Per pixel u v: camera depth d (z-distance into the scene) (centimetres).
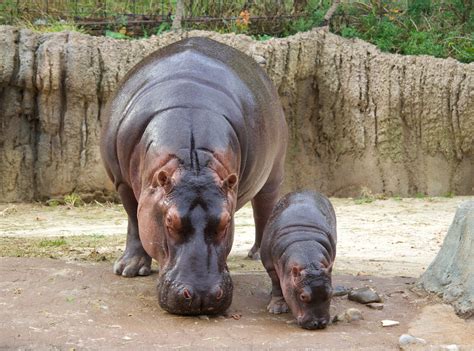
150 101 909
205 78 931
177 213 788
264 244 898
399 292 973
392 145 2311
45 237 1467
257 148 957
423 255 1362
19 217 1964
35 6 2464
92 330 788
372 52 2330
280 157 1123
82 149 2194
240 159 909
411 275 1113
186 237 798
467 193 2333
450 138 2317
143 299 905
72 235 1562
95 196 2202
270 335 791
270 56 2259
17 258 1104
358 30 2530
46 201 2178
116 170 976
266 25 2508
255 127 954
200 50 987
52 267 1047
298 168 2344
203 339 768
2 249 1225
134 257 1024
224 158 847
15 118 2177
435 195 2319
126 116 930
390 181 2311
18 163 2181
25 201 2189
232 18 2419
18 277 984
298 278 819
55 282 966
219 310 812
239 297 948
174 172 817
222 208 798
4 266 1043
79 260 1123
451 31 2536
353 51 2325
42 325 802
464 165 2331
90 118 2194
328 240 870
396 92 2292
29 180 2194
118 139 935
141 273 1016
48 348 740
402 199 2244
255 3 2536
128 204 1012
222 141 858
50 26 2377
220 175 835
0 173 2172
